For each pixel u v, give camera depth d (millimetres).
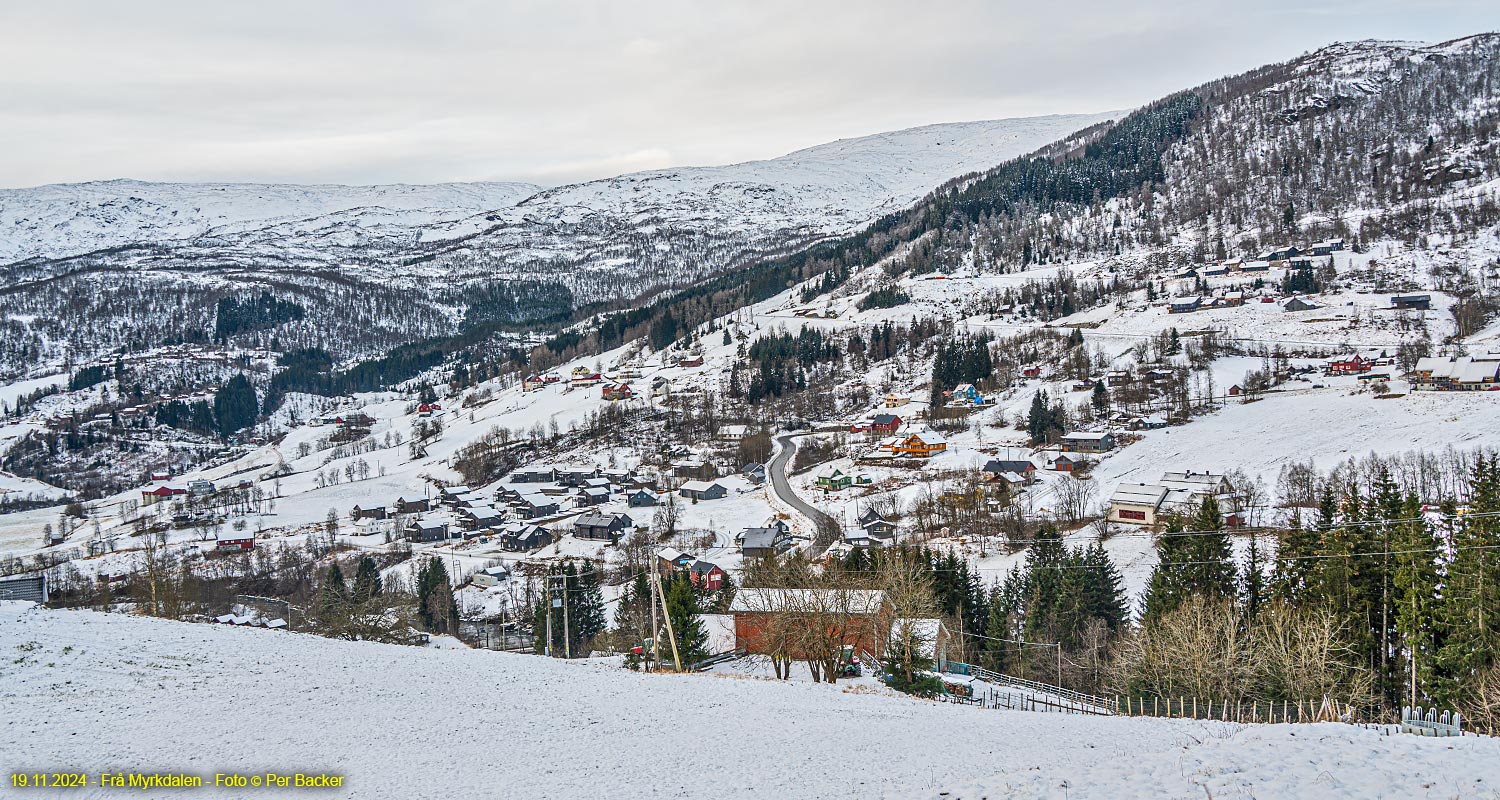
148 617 65688
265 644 59812
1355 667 64312
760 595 81000
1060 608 91062
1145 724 46719
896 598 73875
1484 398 169875
